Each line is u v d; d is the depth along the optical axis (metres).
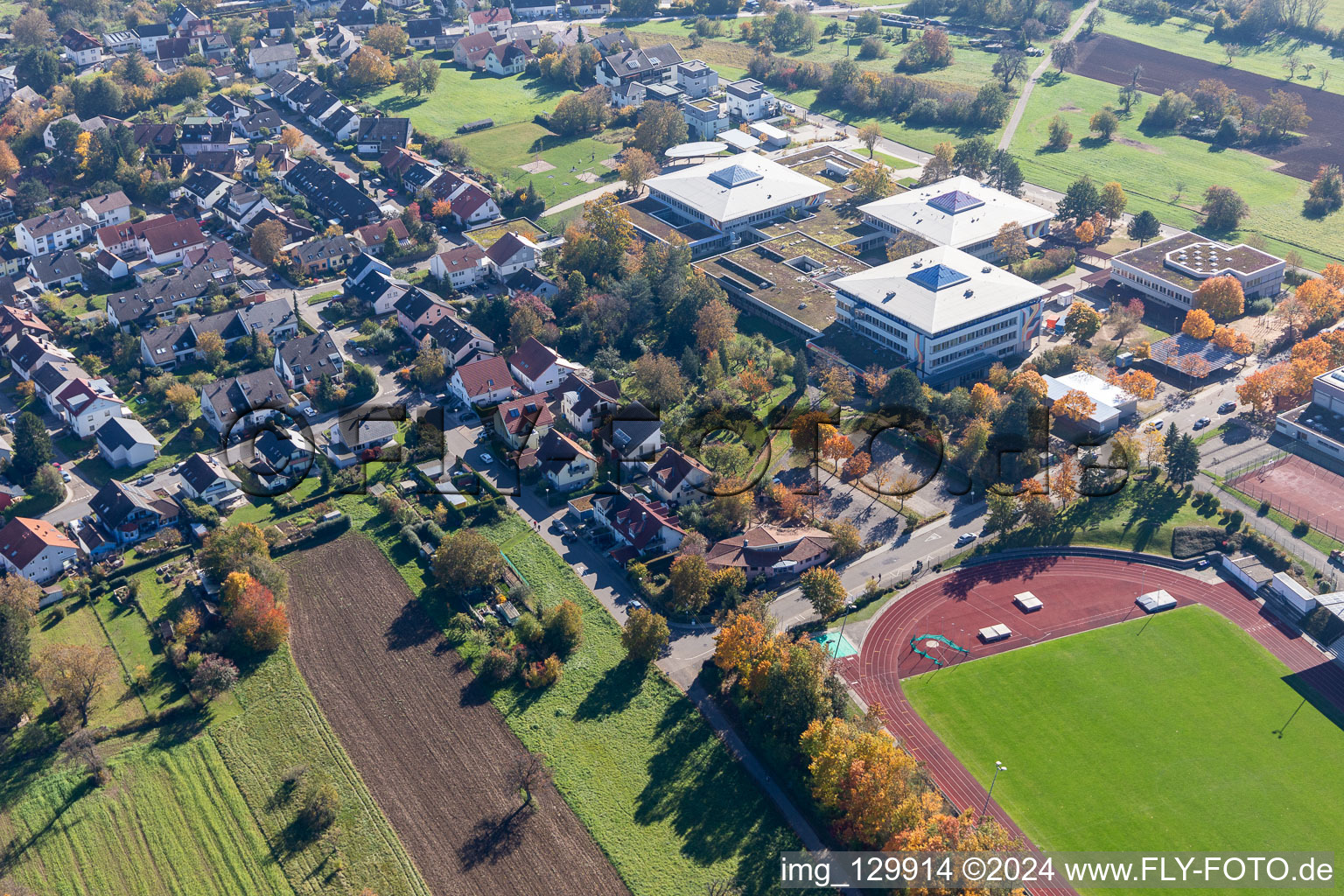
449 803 193.88
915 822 176.88
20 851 189.12
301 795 196.00
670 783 196.50
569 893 178.38
